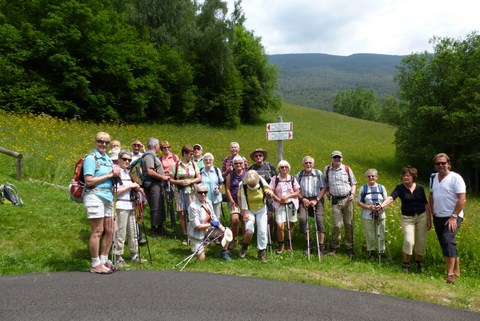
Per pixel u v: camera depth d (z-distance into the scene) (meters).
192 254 7.02
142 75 31.86
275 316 4.37
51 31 26.03
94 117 27.94
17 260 6.10
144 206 9.84
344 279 6.51
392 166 31.42
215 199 8.24
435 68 29.53
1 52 24.58
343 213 8.45
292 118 50.97
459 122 27.20
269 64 47.28
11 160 11.72
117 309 4.29
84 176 5.44
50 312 4.14
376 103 120.88
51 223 7.75
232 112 39.44
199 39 38.44
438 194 7.09
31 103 23.70
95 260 5.67
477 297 6.01
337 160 8.38
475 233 10.16
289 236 8.15
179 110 35.66
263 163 8.62
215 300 4.74
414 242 7.75
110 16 30.28
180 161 8.27
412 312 4.90
